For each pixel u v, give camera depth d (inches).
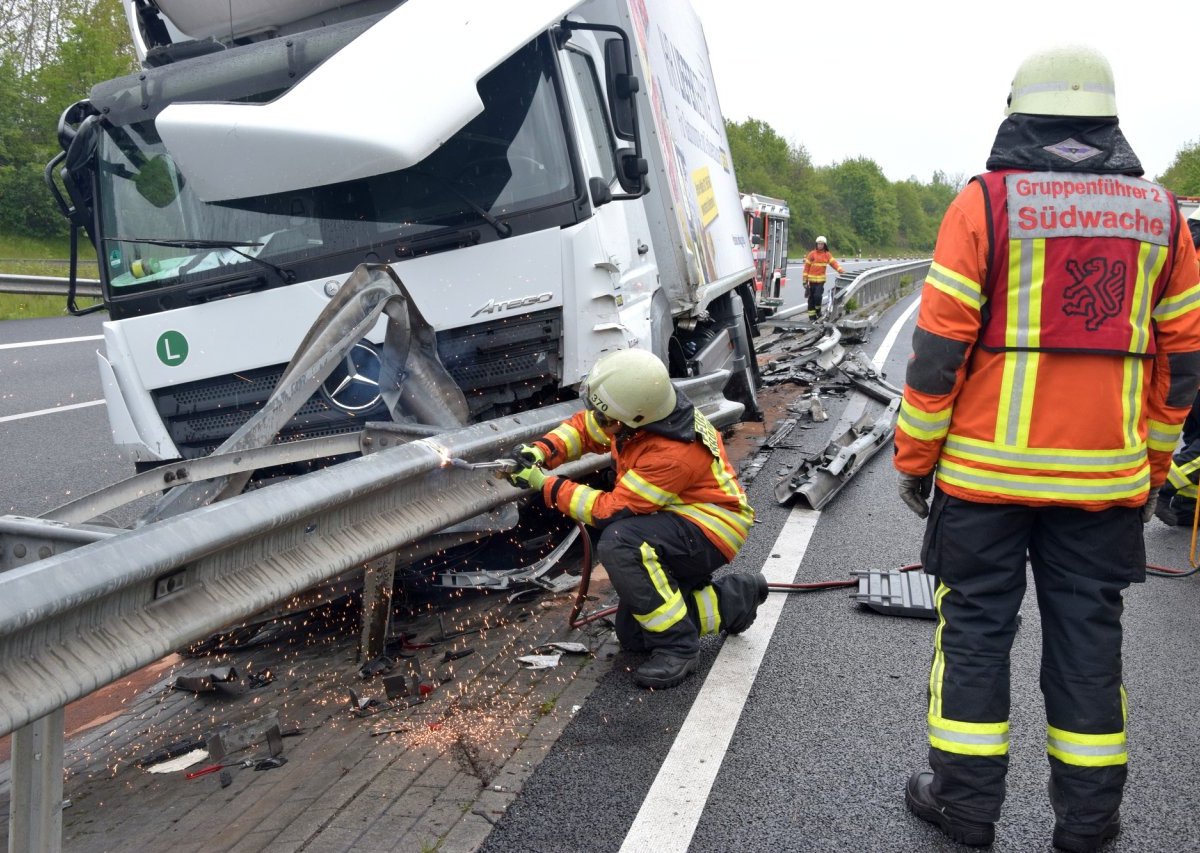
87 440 372.8
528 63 183.6
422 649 169.5
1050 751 109.0
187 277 188.2
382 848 108.9
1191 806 118.6
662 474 149.2
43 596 81.4
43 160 1238.9
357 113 160.7
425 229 181.2
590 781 123.6
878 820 115.3
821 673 155.8
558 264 179.9
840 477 270.4
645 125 241.0
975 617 108.6
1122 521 104.7
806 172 4136.3
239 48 184.2
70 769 140.6
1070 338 100.0
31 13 1355.8
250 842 110.8
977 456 104.4
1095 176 101.0
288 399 151.3
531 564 202.1
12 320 673.0
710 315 337.7
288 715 148.0
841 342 559.5
